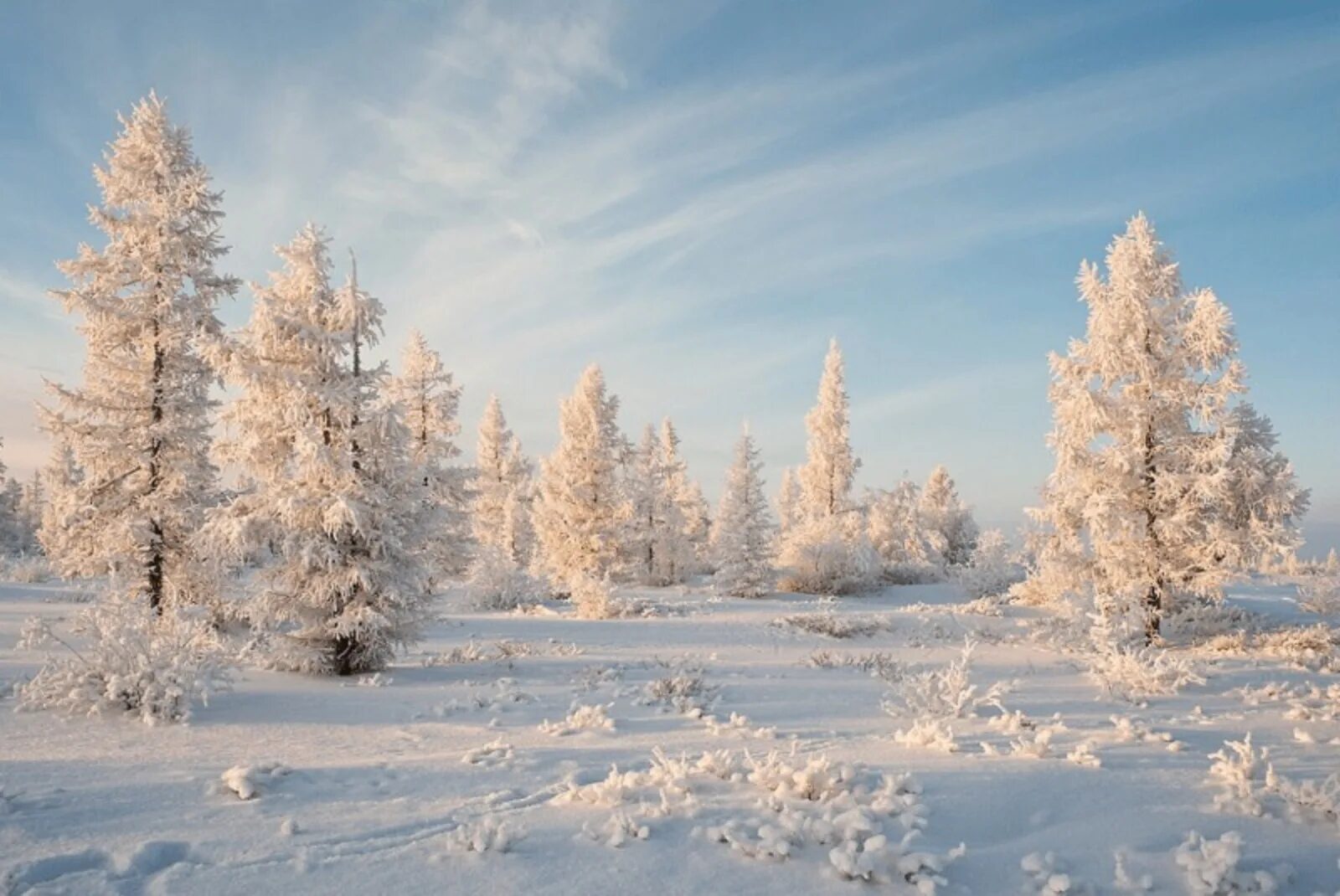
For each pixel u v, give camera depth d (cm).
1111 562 1859
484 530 5281
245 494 1498
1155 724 945
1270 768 621
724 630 2067
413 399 3475
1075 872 480
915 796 592
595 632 1998
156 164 1825
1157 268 1920
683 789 590
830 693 1240
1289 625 1920
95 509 1716
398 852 476
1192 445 1862
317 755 740
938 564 5147
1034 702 1141
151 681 878
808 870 461
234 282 1886
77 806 544
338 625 1321
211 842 487
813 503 4372
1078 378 1977
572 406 4031
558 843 492
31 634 895
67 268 1761
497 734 870
